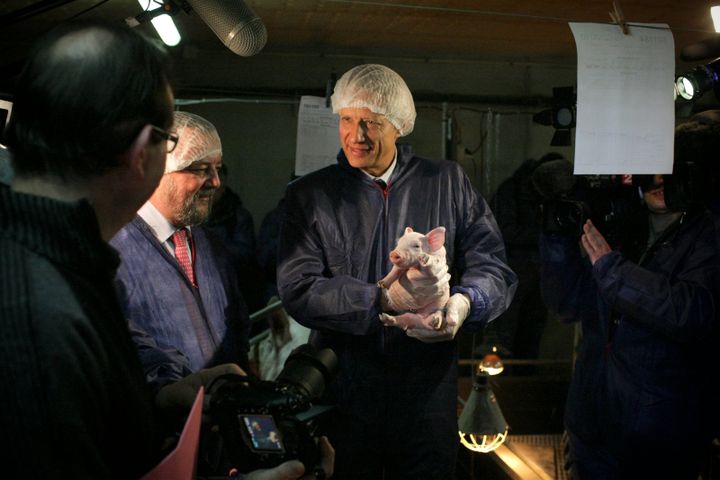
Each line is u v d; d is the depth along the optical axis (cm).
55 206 87
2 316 83
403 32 384
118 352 94
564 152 510
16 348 82
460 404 331
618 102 190
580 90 188
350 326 189
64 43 90
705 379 203
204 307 193
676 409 202
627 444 208
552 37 395
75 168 93
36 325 83
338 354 205
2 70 165
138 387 98
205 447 141
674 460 205
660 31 192
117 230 102
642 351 204
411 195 208
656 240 216
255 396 120
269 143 501
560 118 224
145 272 181
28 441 82
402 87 199
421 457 206
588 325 228
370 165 201
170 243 192
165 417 137
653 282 195
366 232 205
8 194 86
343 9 318
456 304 184
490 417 265
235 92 419
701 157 200
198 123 184
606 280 202
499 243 215
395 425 205
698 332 192
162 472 98
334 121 312
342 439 205
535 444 304
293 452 119
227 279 206
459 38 404
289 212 209
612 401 212
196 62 461
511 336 444
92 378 87
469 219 213
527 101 489
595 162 191
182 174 182
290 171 506
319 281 196
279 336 306
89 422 87
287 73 471
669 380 201
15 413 82
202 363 188
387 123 198
